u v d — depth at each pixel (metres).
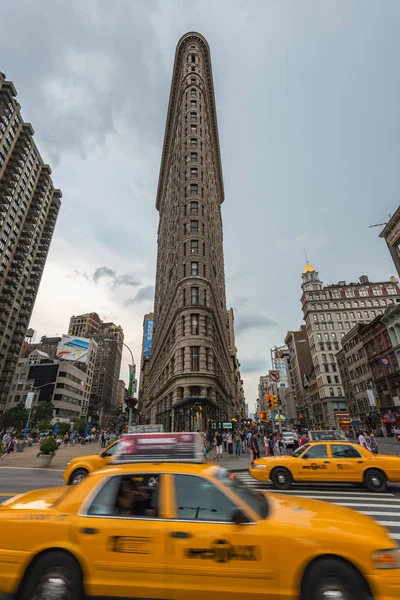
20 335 88.25
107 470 4.10
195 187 41.97
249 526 3.50
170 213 53.78
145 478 3.95
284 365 33.16
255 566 3.30
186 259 36.25
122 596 3.35
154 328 69.19
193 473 3.96
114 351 192.38
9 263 83.00
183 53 66.00
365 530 3.57
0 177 77.44
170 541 3.45
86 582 3.38
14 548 3.52
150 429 15.80
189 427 26.41
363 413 63.41
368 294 93.38
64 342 107.31
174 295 38.38
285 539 3.38
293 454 12.27
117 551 3.46
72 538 3.53
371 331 58.19
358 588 3.15
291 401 116.75
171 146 64.44
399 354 48.69
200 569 3.33
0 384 81.25
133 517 3.62
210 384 29.81
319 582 3.21
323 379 83.88
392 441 39.31
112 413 181.38
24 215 89.19
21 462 20.56
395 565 3.21
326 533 3.41
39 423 69.50
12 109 80.12
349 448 11.59
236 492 3.94
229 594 3.25
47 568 3.45
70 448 35.25
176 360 31.98
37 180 95.44
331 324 90.69
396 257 44.69
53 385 100.69
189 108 51.31
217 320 40.91
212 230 46.31
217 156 69.81
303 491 11.11
